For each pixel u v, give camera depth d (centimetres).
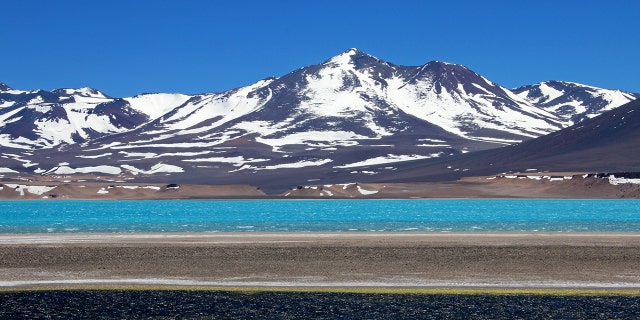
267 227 8619
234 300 3456
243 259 4681
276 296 3544
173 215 12525
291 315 3184
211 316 3169
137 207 16912
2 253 4953
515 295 3553
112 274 4150
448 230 7875
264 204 19250
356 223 9562
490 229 8100
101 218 11344
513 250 5066
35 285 3822
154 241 5975
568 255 4809
